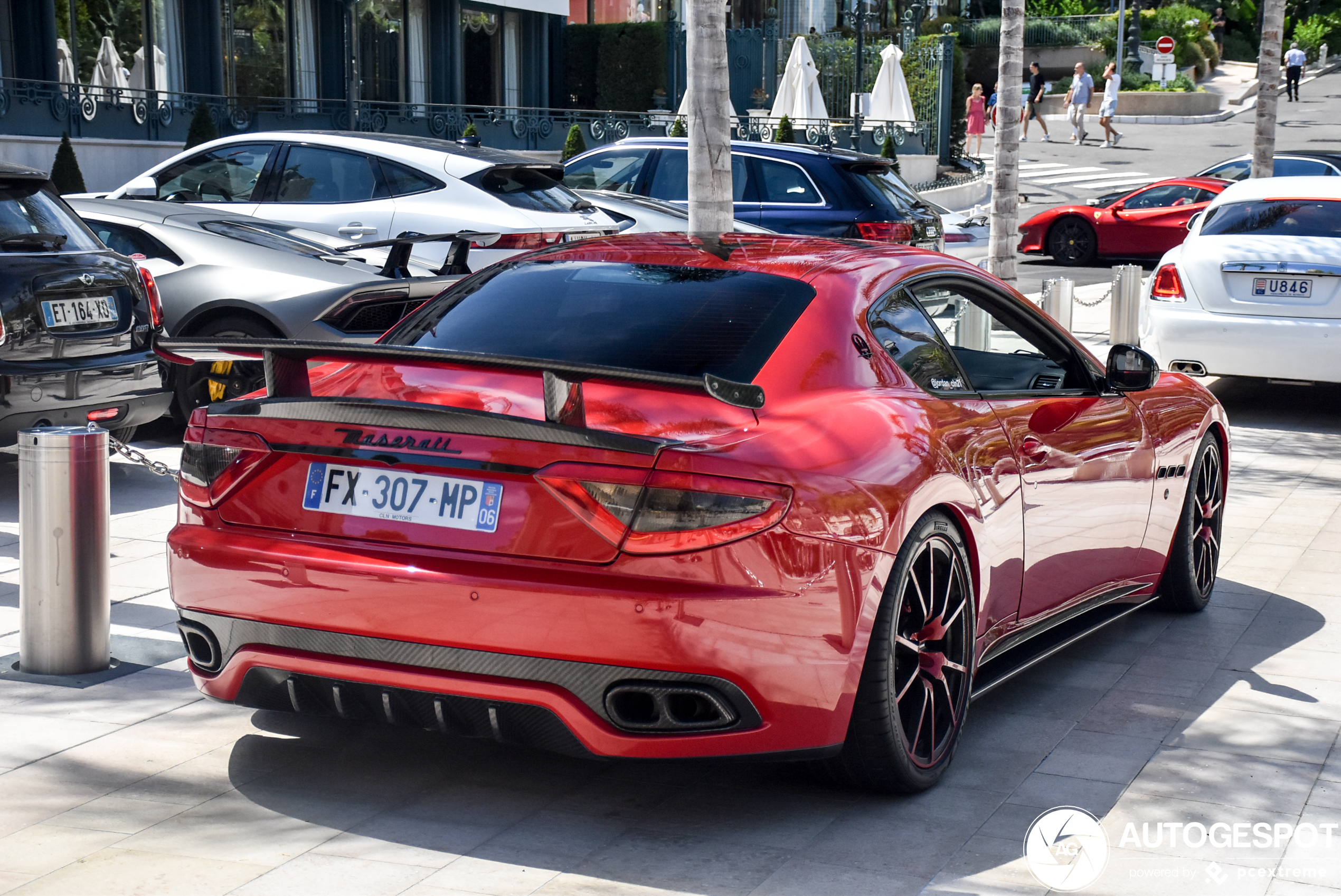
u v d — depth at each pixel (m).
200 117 19.30
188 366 8.53
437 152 10.71
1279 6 17.91
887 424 3.71
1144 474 5.10
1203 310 9.74
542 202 10.86
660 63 31.61
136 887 3.21
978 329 4.61
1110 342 13.69
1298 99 48.44
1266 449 9.39
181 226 8.63
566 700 3.30
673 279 4.13
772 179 13.04
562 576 3.27
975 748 4.21
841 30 39.53
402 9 27.88
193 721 4.27
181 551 3.68
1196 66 52.81
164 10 22.83
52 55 20.56
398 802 3.71
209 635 3.69
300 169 10.82
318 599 3.46
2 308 6.59
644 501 3.25
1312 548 6.86
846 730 3.54
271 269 8.38
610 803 3.74
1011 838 3.56
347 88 26.36
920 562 3.78
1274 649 5.27
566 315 4.03
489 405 3.59
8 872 3.27
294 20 25.42
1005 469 4.15
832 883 3.29
